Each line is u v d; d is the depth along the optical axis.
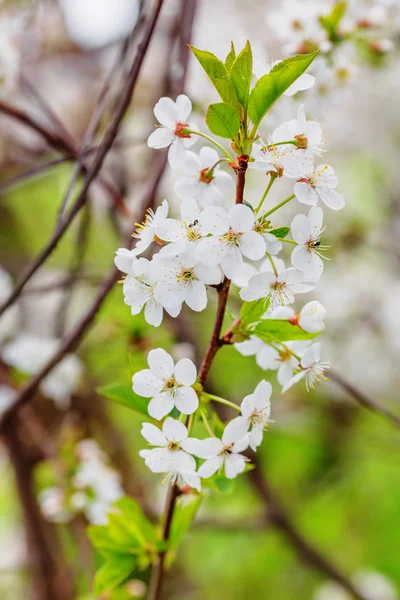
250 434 0.68
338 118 1.84
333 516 1.87
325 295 1.76
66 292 1.15
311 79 0.69
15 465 1.33
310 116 0.88
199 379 0.69
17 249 1.69
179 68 0.83
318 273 0.68
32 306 1.37
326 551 1.80
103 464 1.08
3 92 0.99
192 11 0.82
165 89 0.92
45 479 1.26
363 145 1.87
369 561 1.83
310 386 0.71
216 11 1.73
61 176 1.39
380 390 1.82
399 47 0.98
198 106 0.93
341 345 1.79
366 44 0.92
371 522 1.89
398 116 1.83
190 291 0.67
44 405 1.48
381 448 1.83
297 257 0.68
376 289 1.77
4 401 1.07
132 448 1.74
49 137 0.89
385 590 1.66
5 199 1.59
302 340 0.71
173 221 0.67
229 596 1.97
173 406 0.69
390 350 1.78
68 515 1.02
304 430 1.79
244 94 0.68
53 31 1.51
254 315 0.69
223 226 0.66
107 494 1.02
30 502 1.36
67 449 1.06
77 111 1.59
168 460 0.68
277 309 0.70
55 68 1.62
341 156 1.85
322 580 1.94
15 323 1.19
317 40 0.89
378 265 1.78
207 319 1.45
